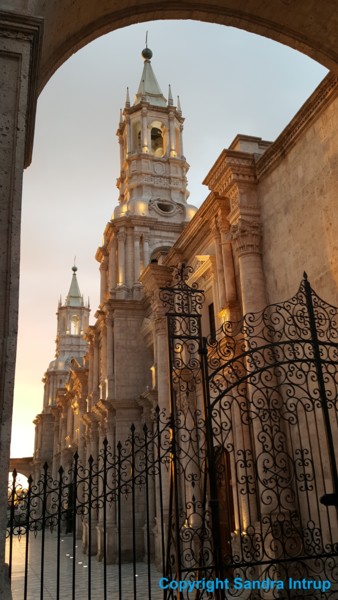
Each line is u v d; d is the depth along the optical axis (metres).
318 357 8.59
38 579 20.66
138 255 31.67
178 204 34.00
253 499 14.30
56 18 8.02
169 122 37.62
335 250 12.62
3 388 5.09
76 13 8.68
